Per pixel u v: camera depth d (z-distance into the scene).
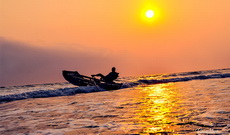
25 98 9.84
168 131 3.08
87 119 4.29
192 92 8.24
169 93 8.52
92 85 13.60
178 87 11.33
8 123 4.23
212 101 5.63
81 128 3.55
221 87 9.79
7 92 21.98
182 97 6.89
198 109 4.59
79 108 5.86
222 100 5.72
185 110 4.58
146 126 3.47
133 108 5.37
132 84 15.12
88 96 9.41
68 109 5.79
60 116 4.78
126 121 3.93
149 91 10.22
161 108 5.06
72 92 11.18
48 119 4.48
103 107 5.80
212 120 3.55
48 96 10.36
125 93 9.89
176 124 3.45
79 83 13.89
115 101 7.00
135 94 9.10
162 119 3.88
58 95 10.62
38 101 8.38
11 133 3.43
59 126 3.79
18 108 6.55
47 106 6.68
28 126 3.88
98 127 3.57
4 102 8.73
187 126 3.29
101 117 4.42
